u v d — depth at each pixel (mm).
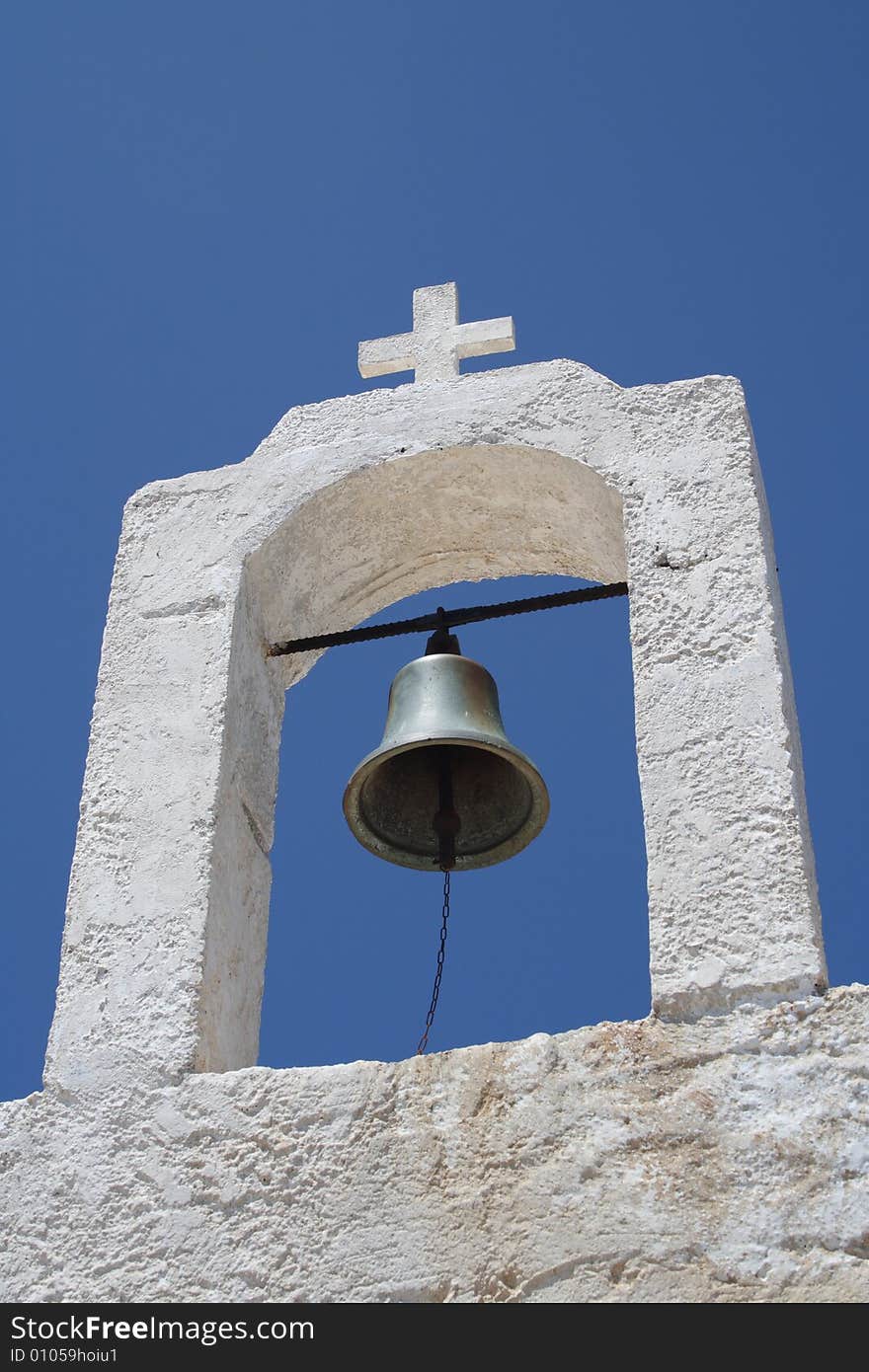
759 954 5129
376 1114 5160
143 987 5617
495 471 6629
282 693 6723
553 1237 4824
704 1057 5004
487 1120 5066
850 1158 4758
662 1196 4816
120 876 5887
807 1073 4914
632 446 6430
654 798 5520
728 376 6531
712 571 5996
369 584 7039
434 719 6480
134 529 6785
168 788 6059
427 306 7340
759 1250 4680
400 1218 4969
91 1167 5270
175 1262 5055
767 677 5699
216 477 6855
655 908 5289
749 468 6246
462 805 6691
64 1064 5484
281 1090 5273
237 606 6473
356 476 6672
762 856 5320
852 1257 4629
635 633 5918
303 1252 4984
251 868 6152
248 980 5945
